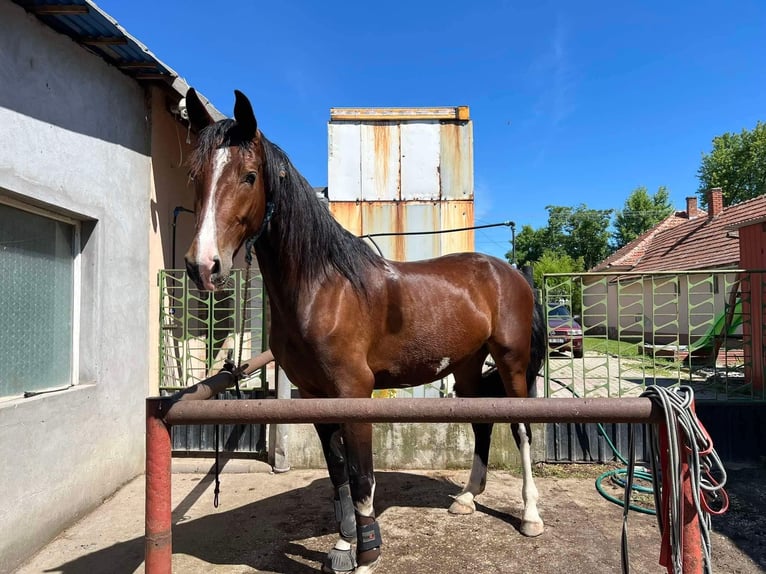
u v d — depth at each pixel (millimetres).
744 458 3572
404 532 2584
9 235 2479
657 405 1202
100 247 3057
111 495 3133
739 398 3729
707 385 4836
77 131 2848
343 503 2242
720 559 2283
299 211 1842
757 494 3027
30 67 2480
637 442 3635
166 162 3973
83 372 2992
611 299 16422
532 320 2854
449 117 4895
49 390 2715
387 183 4898
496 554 2344
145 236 3621
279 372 3588
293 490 3240
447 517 2768
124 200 3344
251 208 1632
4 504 2215
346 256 1979
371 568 1907
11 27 2361
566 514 2799
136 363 3477
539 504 2943
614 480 3275
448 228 4867
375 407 1222
